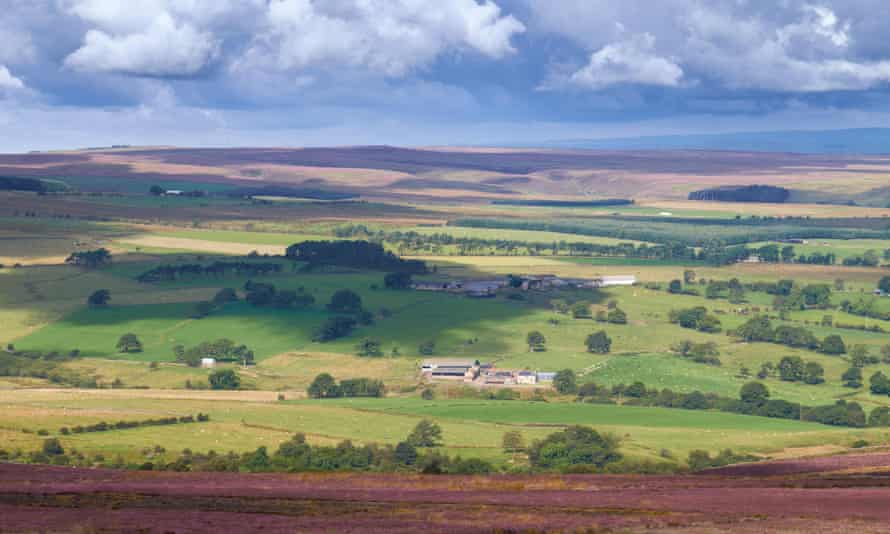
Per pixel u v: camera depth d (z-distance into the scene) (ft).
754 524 284.20
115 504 340.18
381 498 358.02
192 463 578.25
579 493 372.58
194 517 308.40
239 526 291.38
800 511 310.86
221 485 403.34
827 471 451.94
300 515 317.83
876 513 304.30
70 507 335.06
